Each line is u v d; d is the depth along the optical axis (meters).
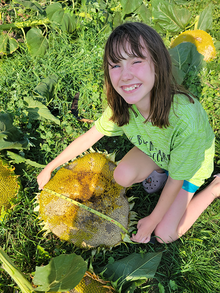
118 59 0.63
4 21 1.59
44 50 1.49
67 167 1.00
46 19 1.50
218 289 0.89
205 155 0.95
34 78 1.39
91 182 0.95
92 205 0.92
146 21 1.61
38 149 1.21
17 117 1.23
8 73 1.40
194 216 0.98
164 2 1.54
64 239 0.92
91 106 1.33
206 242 1.00
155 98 0.71
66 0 1.61
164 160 0.89
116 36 0.63
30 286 0.71
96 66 1.41
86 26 1.51
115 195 0.95
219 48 1.53
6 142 1.03
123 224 0.93
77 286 0.74
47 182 1.00
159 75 0.67
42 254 0.92
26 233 1.00
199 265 0.93
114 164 1.01
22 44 1.53
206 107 1.32
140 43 0.62
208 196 1.00
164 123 0.74
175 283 0.88
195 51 1.35
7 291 0.87
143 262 0.86
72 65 1.42
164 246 0.99
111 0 1.70
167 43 1.51
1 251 0.77
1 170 1.00
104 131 0.97
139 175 0.93
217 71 1.43
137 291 0.88
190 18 1.59
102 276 0.81
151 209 1.09
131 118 0.86
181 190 0.98
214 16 1.71
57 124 1.25
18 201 1.01
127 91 0.67
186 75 1.35
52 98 1.30
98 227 0.91
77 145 0.99
